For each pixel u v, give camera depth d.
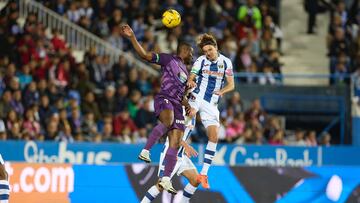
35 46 62.56
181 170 36.47
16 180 37.81
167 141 35.84
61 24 67.31
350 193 42.69
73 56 63.19
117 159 54.16
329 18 79.50
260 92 70.38
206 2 72.62
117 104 60.97
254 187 41.09
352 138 70.38
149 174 39.84
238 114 62.34
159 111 34.69
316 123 71.62
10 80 57.44
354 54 74.06
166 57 34.88
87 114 58.44
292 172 41.91
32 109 55.38
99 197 39.06
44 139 55.09
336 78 73.38
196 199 40.03
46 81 60.09
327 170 42.44
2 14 63.84
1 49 62.19
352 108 71.31
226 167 40.81
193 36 69.38
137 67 68.25
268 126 63.53
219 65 35.66
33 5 67.06
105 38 68.56
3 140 51.84
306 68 77.38
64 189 38.59
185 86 35.12
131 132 58.91
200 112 35.91
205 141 60.41
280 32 73.75
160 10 71.69
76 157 53.16
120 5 70.19
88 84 61.53
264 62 70.88
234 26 72.31
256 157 57.88
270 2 79.50
